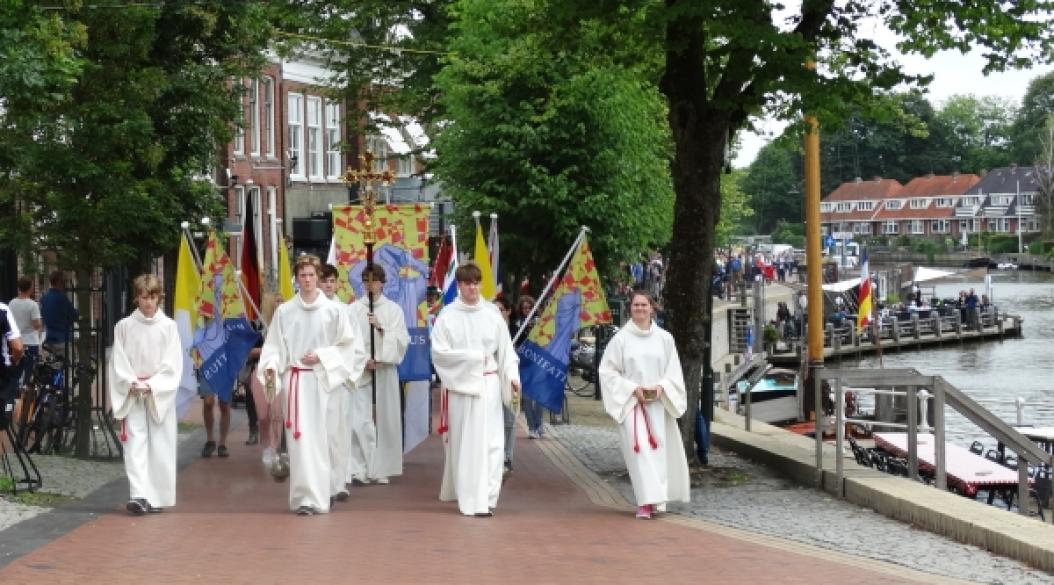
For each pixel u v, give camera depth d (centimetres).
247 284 1966
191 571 1117
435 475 1766
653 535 1354
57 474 1664
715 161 1809
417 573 1129
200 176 2680
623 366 1486
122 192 1986
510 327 2319
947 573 1234
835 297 7288
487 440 1462
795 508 1583
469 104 2814
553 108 2736
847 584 1134
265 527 1338
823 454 1884
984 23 1789
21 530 1284
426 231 1780
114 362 1426
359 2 3703
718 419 2612
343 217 1798
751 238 15438
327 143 5378
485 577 1120
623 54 1950
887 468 2034
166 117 2245
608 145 2795
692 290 1814
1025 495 1747
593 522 1429
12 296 3142
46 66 1716
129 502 1404
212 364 1770
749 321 5712
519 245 2830
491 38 2828
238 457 1883
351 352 1477
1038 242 15325
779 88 1723
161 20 2214
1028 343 7375
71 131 1950
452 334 1484
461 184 2870
